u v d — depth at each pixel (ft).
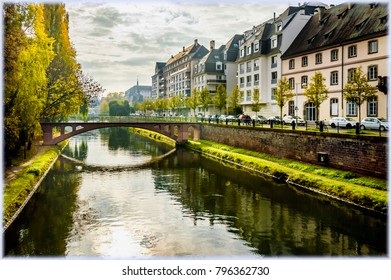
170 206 76.79
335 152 91.20
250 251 53.67
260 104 194.90
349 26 137.90
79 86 161.07
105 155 156.15
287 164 105.19
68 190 91.25
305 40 161.48
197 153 158.92
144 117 281.33
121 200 81.61
